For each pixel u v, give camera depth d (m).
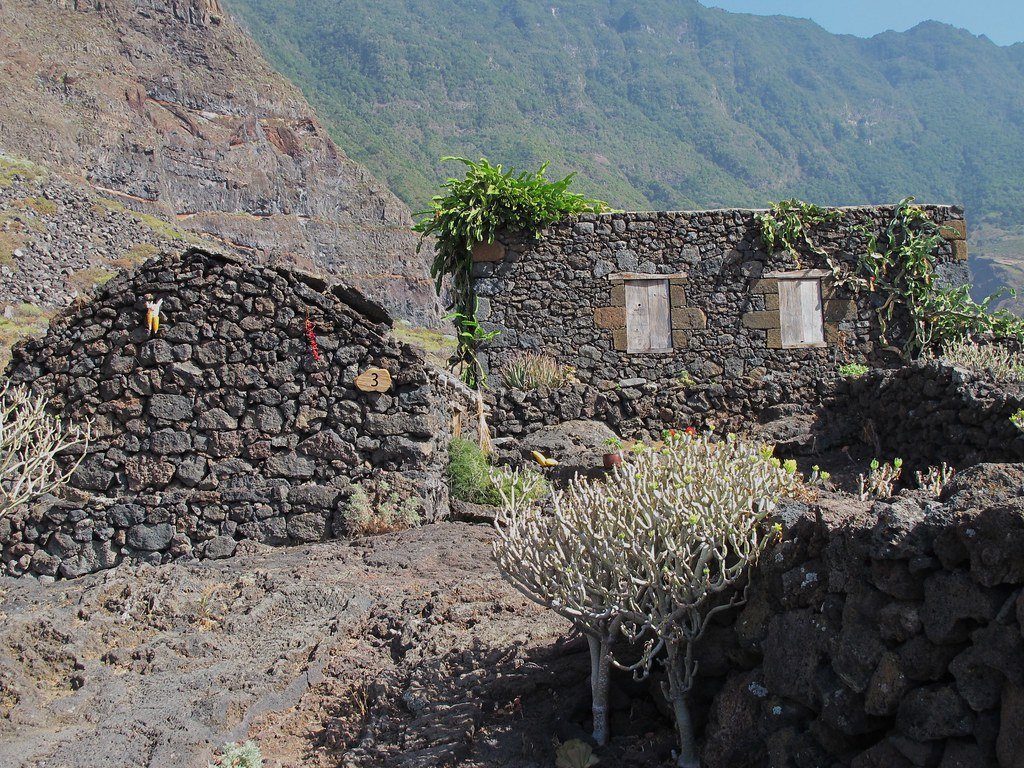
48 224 43.28
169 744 4.67
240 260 9.38
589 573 4.31
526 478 10.50
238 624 6.25
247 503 9.09
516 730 4.52
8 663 5.36
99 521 9.03
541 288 13.85
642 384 13.79
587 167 187.25
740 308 14.09
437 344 48.66
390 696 5.15
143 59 90.50
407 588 6.80
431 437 9.32
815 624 3.74
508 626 5.74
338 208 99.88
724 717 4.05
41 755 4.61
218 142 90.44
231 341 9.30
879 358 14.29
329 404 9.27
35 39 81.50
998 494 3.45
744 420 13.86
